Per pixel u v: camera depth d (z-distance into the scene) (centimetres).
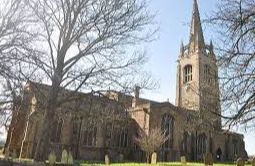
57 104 1580
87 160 5125
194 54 7238
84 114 1695
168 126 5828
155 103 5791
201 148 6234
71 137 5234
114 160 5525
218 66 905
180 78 7900
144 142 5112
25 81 1452
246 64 859
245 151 6875
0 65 1315
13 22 1346
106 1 1645
